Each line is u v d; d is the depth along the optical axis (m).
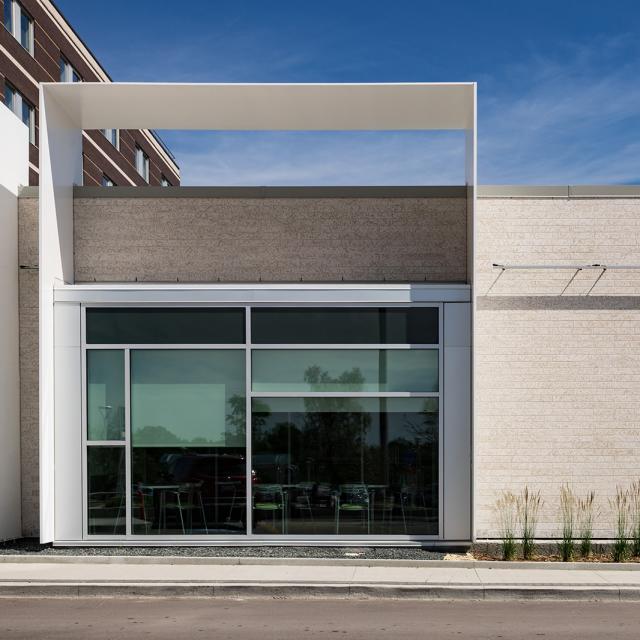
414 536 12.31
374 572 10.65
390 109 13.30
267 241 13.59
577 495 12.94
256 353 12.58
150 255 13.61
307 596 9.89
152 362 12.57
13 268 13.14
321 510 12.41
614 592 9.78
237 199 13.63
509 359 13.09
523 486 12.94
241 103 13.08
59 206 12.96
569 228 13.20
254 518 12.39
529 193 13.24
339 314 12.59
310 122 13.90
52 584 10.03
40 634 8.16
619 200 13.22
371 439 12.48
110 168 40.69
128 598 9.81
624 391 13.04
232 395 12.55
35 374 13.25
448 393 12.39
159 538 12.31
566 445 12.98
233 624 8.58
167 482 12.43
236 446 12.49
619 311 13.12
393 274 13.52
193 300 12.48
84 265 13.59
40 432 11.95
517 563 11.00
